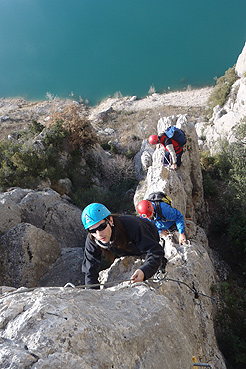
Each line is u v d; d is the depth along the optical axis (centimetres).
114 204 1964
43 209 1488
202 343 525
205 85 5684
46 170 1986
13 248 1130
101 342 206
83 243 1499
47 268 1181
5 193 1560
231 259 1311
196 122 4300
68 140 2636
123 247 292
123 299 278
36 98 6291
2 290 302
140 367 226
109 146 3888
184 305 491
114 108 5453
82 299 242
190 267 631
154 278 371
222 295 920
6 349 181
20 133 3344
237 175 1514
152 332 259
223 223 1445
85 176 2445
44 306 210
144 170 2231
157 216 478
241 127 1959
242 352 804
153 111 5000
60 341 189
